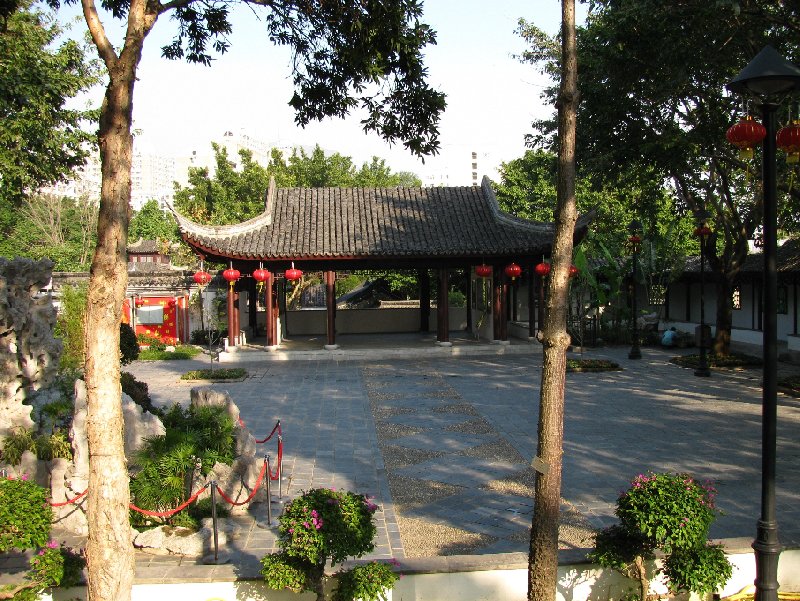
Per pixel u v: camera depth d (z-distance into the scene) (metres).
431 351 27.39
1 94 19.81
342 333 35.12
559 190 5.92
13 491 6.43
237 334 28.11
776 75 6.00
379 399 18.52
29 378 12.23
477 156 118.06
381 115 9.63
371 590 5.86
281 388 20.55
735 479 10.95
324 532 5.80
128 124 5.89
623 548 6.16
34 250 43.69
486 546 8.51
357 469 11.95
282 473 11.65
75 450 9.31
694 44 16.28
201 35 9.30
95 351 5.70
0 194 22.20
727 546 6.73
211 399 10.52
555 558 5.85
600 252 32.56
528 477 11.35
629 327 31.22
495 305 28.59
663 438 13.66
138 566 8.04
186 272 34.44
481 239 27.16
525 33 22.92
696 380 20.59
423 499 10.34
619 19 16.44
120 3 8.59
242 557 8.25
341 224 28.11
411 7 8.60
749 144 7.29
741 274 29.22
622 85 18.11
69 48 21.31
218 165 40.22
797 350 24.73
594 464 11.93
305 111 9.80
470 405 17.44
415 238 27.23
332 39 9.01
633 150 18.92
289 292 40.50
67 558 6.38
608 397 18.08
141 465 9.23
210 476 9.45
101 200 5.79
